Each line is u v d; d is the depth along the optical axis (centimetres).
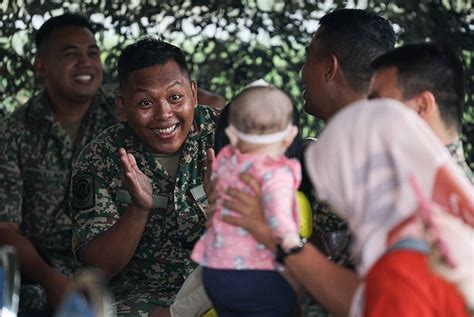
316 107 414
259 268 336
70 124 580
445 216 268
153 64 456
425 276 265
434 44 338
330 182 279
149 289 460
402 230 271
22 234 570
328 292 321
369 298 267
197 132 468
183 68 463
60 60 574
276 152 336
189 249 463
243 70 668
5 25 652
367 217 270
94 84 581
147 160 464
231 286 338
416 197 266
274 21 665
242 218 330
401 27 640
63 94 574
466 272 264
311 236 366
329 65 405
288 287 343
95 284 280
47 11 661
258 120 331
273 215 320
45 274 539
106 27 668
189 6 671
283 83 663
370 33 402
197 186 463
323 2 662
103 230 457
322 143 278
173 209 461
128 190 441
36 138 570
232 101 344
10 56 654
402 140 267
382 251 269
